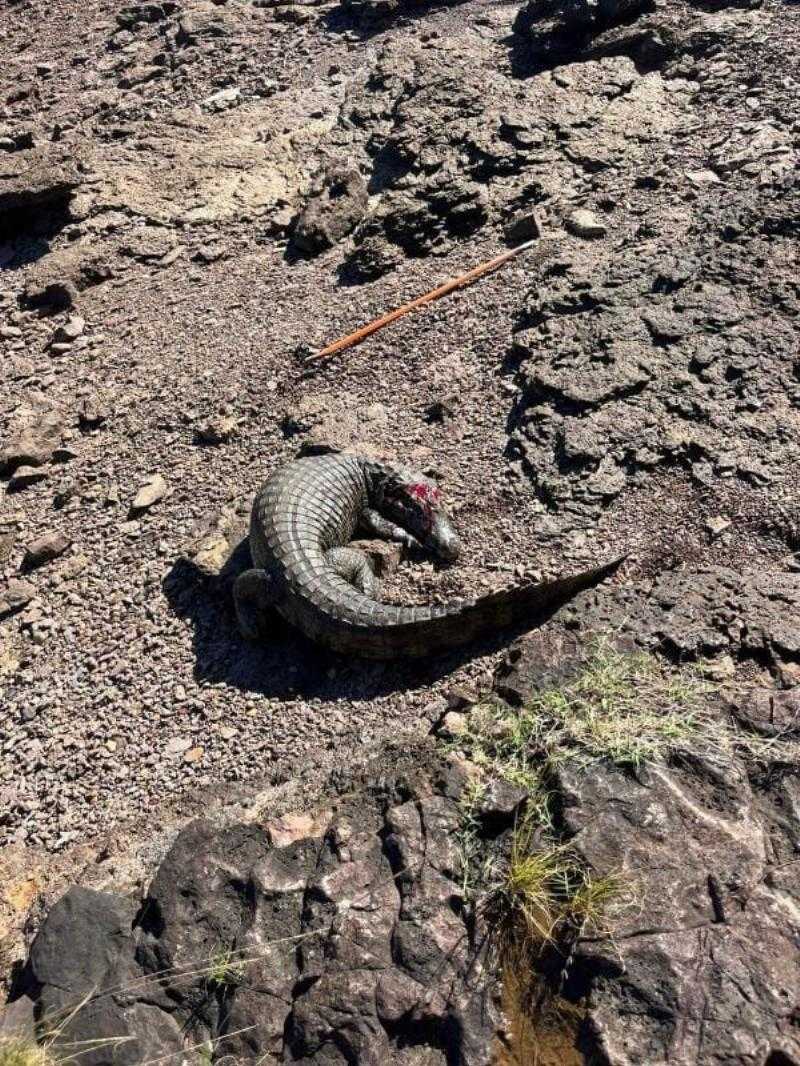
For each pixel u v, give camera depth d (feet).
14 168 16.01
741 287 11.44
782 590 8.70
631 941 6.49
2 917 8.05
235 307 13.89
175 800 8.63
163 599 10.44
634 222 12.92
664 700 7.89
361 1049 6.46
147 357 13.47
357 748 8.48
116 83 19.99
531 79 15.97
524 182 14.01
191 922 7.30
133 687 9.74
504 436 11.03
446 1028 6.49
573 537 9.79
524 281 12.59
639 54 15.99
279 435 11.84
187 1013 6.93
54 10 23.81
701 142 13.99
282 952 7.04
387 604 9.39
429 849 7.25
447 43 17.61
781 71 14.78
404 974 6.72
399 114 15.99
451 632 8.93
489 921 6.86
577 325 11.55
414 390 11.85
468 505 10.43
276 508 9.82
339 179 14.88
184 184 16.31
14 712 9.87
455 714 8.27
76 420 12.86
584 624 8.72
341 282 13.76
